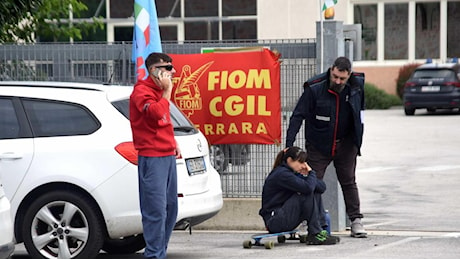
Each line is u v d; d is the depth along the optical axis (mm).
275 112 29938
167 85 21844
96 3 89500
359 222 27812
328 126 26859
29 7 35938
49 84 24422
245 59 30094
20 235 23734
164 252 22422
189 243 27328
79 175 23125
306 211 25828
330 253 24719
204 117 30250
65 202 23312
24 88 24219
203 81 30234
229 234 29250
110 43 31562
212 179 25062
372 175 44969
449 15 100938
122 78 31391
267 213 26031
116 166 23125
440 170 46156
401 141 60375
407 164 48844
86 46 31453
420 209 34469
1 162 23500
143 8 29719
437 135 63938
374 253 24641
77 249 23328
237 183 30500
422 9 101312
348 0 100000
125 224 23109
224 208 30141
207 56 30281
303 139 30391
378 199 37344
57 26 44312
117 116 23656
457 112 86375
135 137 22125
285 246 26234
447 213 33375
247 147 30359
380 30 101312
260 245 26250
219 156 30469
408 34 101188
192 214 23734
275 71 29875
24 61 31703
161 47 30516
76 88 24109
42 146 23531
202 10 90688
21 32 40969
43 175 23281
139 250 26500
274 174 25812
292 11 88438
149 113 21656
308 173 25766
